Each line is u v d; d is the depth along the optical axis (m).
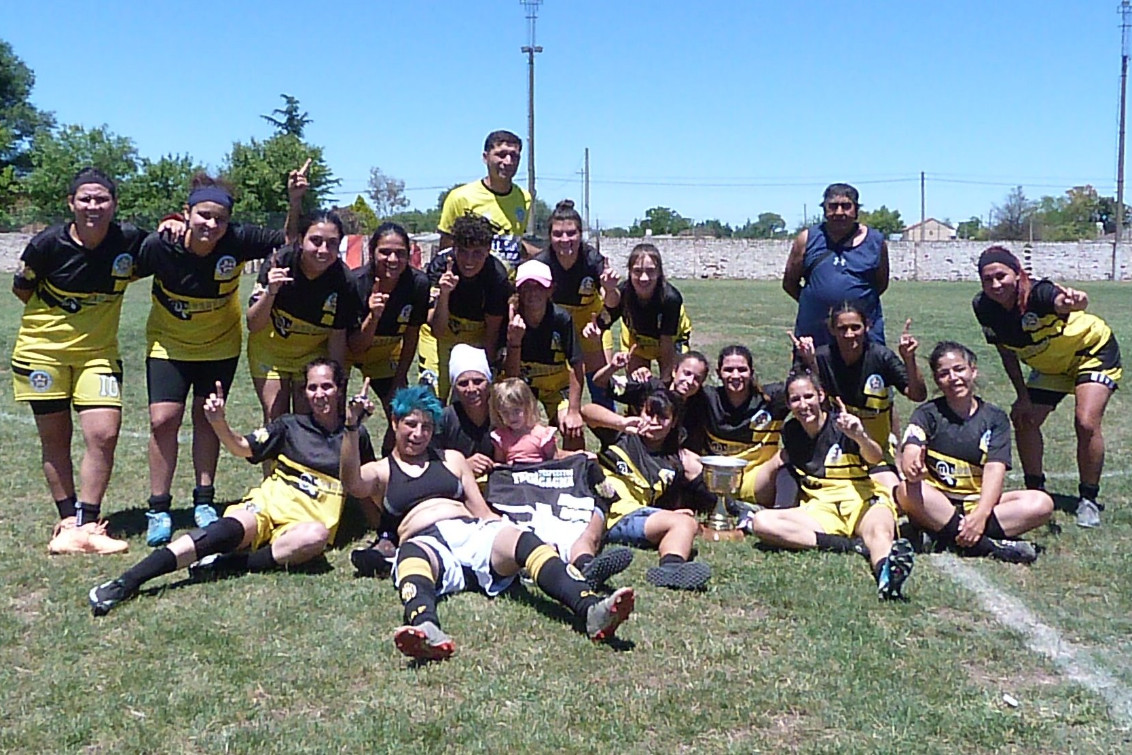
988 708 3.98
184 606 4.96
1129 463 8.34
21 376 6.00
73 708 3.97
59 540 5.80
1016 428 7.19
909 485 5.86
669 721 3.87
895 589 5.08
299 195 6.40
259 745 3.70
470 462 5.77
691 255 47.75
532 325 6.65
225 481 7.49
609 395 6.91
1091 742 3.76
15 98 67.12
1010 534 5.97
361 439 5.77
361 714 3.91
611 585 5.32
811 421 6.10
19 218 49.53
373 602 5.04
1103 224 85.25
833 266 6.89
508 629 4.68
